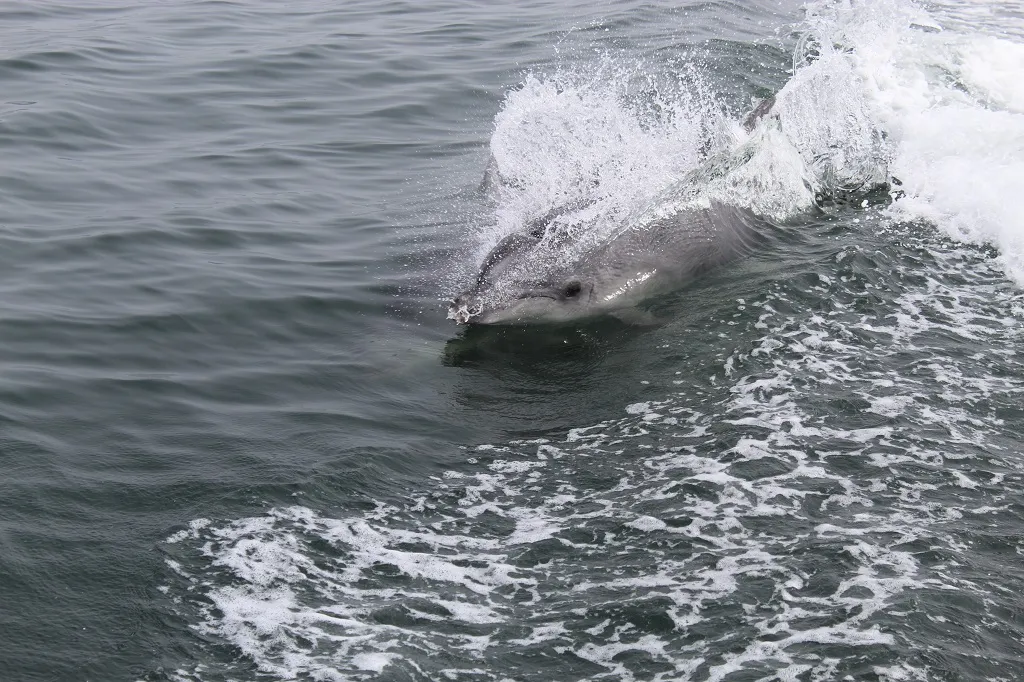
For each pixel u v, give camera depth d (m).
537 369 9.73
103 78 17.00
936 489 7.73
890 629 6.36
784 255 11.57
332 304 10.74
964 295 10.72
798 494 7.72
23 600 6.55
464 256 11.83
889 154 13.75
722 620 6.51
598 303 10.80
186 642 6.32
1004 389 9.03
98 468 7.89
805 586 6.76
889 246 11.66
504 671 6.18
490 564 7.09
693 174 11.97
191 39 19.31
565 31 20.16
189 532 7.25
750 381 9.24
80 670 6.07
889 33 18.41
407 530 7.41
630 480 7.99
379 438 8.50
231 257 11.57
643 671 6.16
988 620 6.45
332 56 18.66
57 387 8.93
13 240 11.55
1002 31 20.00
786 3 22.44
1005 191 12.35
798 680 6.01
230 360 9.64
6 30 19.14
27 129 14.73
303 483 7.83
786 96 13.42
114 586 6.72
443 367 9.73
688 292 11.02
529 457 8.34
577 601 6.73
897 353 9.62
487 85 17.44
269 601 6.68
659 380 9.40
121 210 12.52
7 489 7.55
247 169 14.07
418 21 20.91
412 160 14.65
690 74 17.53
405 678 6.11
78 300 10.45
